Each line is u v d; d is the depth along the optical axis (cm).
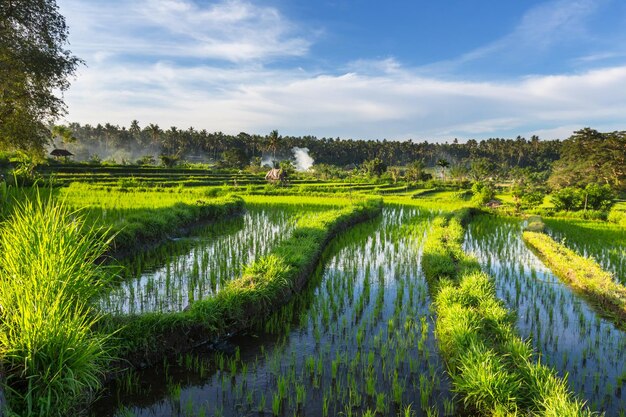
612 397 643
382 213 3120
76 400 521
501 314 841
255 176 7519
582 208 3919
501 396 569
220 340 816
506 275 1339
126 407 594
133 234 1383
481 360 631
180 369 702
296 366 721
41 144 2778
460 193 5969
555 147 16275
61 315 518
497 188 8431
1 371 448
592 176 7700
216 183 6112
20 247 593
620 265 1534
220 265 1287
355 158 17862
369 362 720
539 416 525
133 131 17812
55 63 2466
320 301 1044
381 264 1445
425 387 655
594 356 780
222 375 688
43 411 454
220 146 16912
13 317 500
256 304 909
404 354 760
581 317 959
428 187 7581
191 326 774
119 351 663
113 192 3172
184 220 1898
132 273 1188
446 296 949
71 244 637
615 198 6338
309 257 1278
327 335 850
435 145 19200
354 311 977
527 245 1930
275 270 1009
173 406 599
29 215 644
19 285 541
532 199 4056
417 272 1341
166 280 1116
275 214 2644
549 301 1095
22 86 2444
